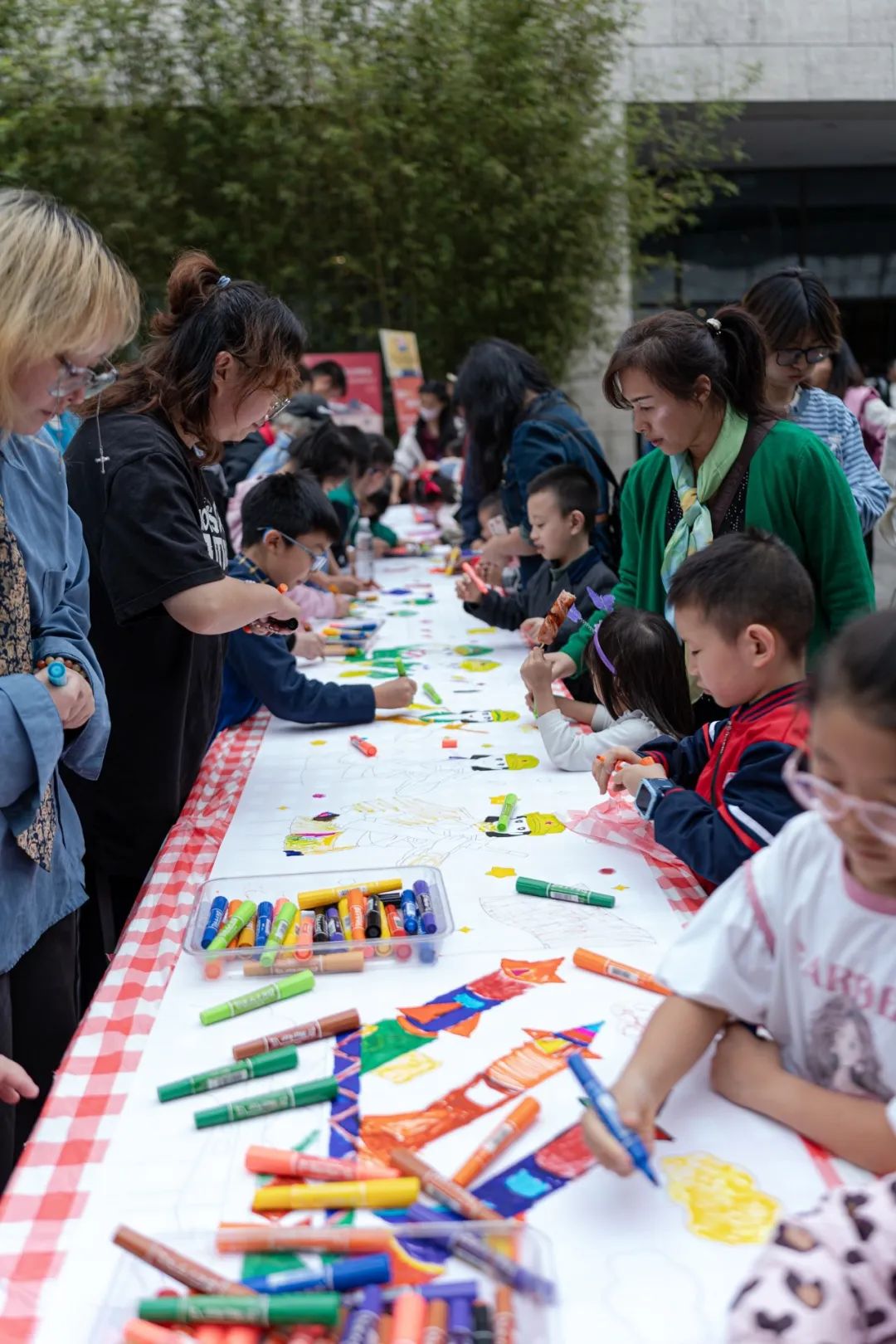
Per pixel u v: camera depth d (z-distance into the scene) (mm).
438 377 8844
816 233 12023
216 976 1246
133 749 1915
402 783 1901
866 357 12406
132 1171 917
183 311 1806
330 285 8703
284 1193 861
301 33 8172
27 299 1157
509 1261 755
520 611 3043
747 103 9117
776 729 1375
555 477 2855
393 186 8312
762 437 1945
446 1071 1037
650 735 1903
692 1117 951
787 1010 956
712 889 1412
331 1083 1003
